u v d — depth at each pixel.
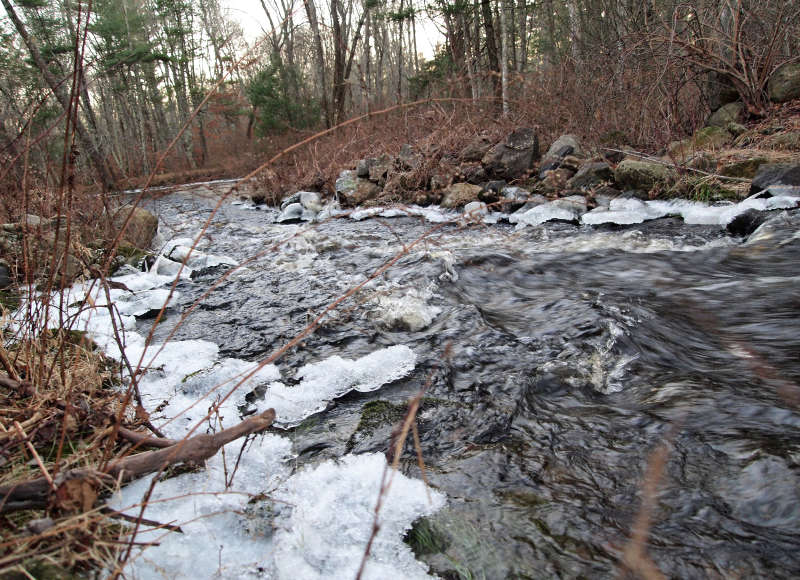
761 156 7.16
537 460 2.12
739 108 8.90
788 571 1.52
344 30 26.56
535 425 2.38
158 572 1.53
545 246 5.91
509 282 4.68
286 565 1.60
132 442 2.01
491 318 3.73
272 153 19.83
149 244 6.25
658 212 6.89
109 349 3.23
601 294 4.12
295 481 2.01
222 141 27.14
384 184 10.34
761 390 2.52
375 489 1.96
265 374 3.00
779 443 2.07
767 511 1.75
